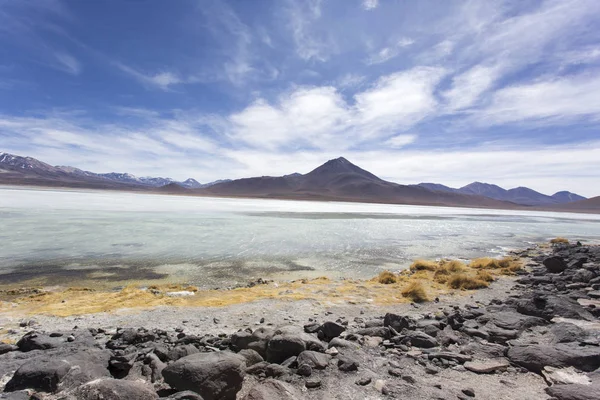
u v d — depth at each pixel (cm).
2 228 2866
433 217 7600
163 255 2038
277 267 1836
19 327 803
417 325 797
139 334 693
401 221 5703
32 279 1447
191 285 1421
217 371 466
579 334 678
